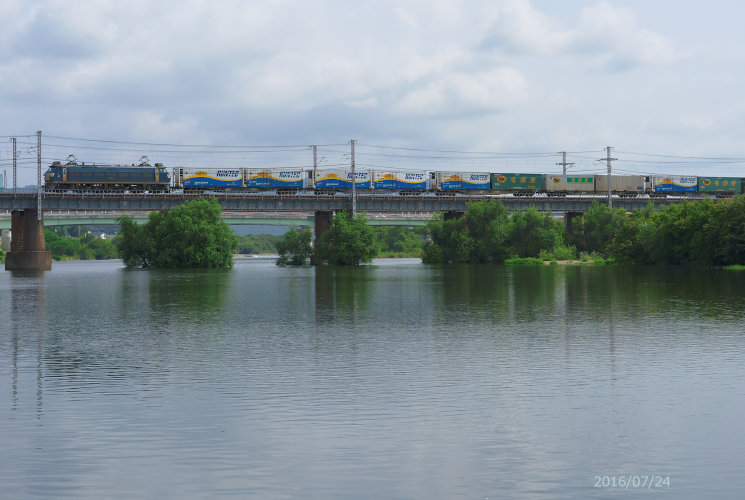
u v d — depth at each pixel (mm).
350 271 119812
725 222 113625
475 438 17891
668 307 49531
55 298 62469
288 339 34531
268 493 14602
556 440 17703
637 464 16062
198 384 24047
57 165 143250
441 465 16047
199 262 135750
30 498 14406
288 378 24922
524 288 70562
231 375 25516
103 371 26391
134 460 16469
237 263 181875
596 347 31453
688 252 123250
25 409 20875
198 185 150875
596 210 160000
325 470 15781
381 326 39500
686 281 80312
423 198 161625
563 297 58750
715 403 21125
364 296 61719
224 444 17531
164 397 22219
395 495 14469
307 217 194750
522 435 18094
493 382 24125
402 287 73875
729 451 16859
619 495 14422
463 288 71562
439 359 28516
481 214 154250
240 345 32594
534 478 15312
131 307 52531
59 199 142125
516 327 38719
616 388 23156
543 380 24406
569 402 21328
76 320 43719
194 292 68938
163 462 16328
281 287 75562
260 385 23828
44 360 28812
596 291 65375
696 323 40031
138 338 35219
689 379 24469
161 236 139125
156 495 14539
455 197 163625
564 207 169875
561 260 151250
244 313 47344
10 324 41719
